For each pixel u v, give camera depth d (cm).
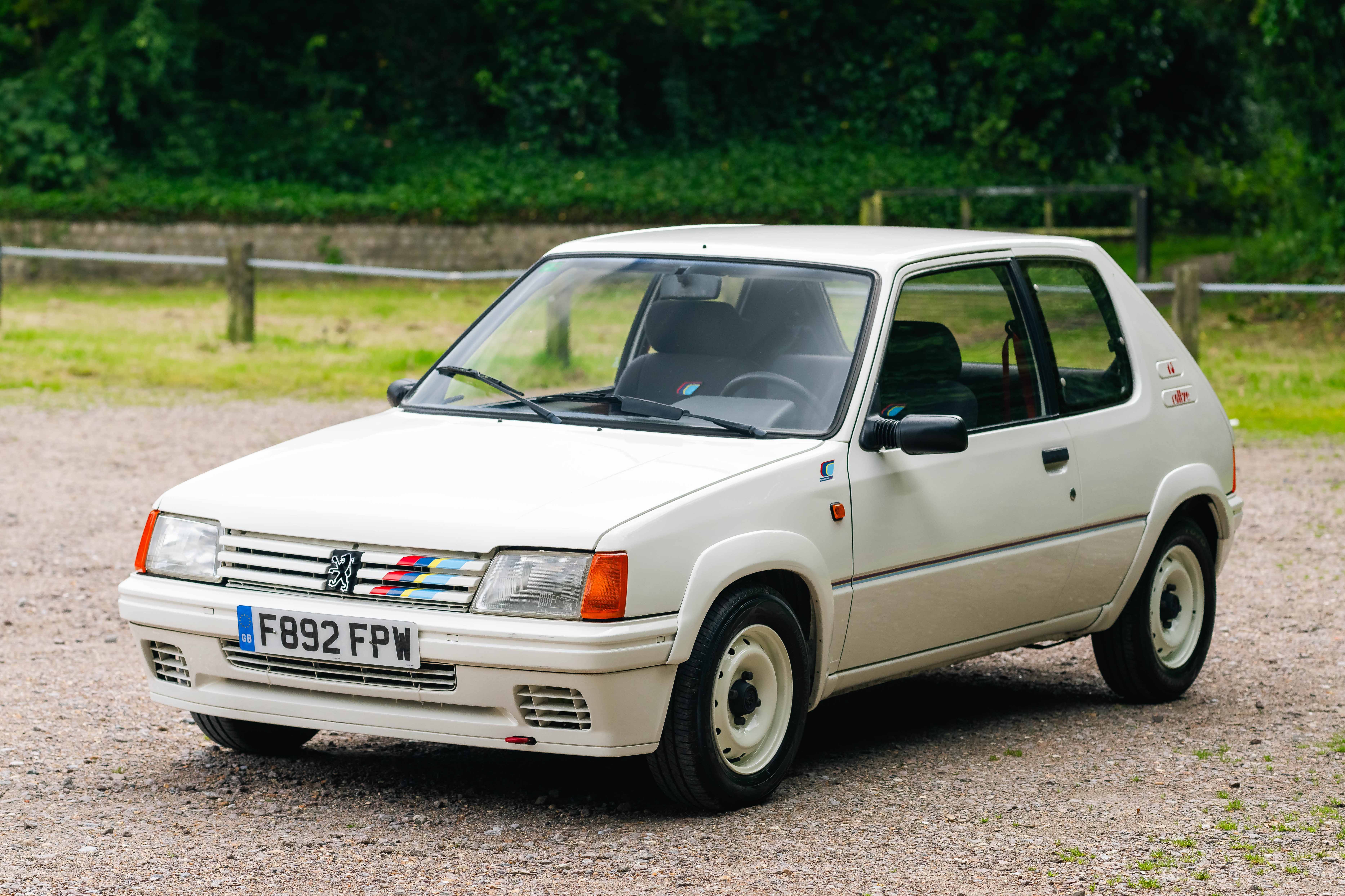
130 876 443
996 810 525
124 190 3503
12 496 1137
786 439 547
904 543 561
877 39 4634
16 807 508
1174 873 457
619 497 491
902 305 587
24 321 2411
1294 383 1902
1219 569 741
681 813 516
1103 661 691
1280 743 623
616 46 4441
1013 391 625
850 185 4175
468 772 566
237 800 525
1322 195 3055
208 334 2284
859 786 554
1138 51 4612
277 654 492
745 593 506
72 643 758
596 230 3753
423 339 2327
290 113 4088
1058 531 626
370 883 441
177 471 1252
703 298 605
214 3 4197
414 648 471
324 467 535
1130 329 696
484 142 4319
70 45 3753
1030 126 4597
